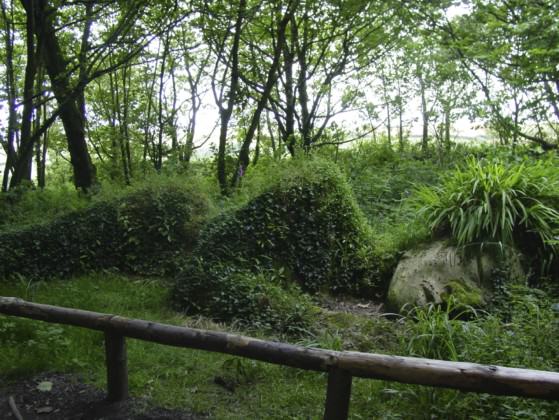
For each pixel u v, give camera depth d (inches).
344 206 243.6
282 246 227.3
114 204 267.1
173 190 275.1
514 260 193.9
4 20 355.9
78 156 364.8
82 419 117.3
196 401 124.3
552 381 79.6
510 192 202.8
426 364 86.5
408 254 215.3
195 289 200.1
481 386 82.7
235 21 357.7
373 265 231.1
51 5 318.7
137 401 124.0
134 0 297.3
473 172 217.5
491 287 189.9
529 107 335.9
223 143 345.4
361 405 121.6
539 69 309.9
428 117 468.8
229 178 353.7
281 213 230.8
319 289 228.4
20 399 126.3
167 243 259.3
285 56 462.9
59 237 248.2
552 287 183.6
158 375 137.4
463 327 137.4
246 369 138.2
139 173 404.5
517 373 81.7
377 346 158.2
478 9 360.2
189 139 450.0
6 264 234.2
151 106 496.7
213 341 104.3
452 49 397.7
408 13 412.5
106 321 118.6
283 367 141.9
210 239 219.8
